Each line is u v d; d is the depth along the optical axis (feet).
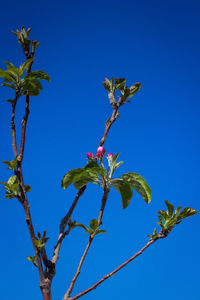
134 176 3.84
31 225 3.70
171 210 3.81
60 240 3.85
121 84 4.05
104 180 3.86
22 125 3.81
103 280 3.75
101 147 3.95
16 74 3.83
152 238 3.80
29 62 3.82
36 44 3.88
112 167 3.90
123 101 4.04
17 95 3.82
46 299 3.69
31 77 3.83
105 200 3.86
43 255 3.74
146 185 3.84
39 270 3.71
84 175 3.85
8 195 3.67
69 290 3.73
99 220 3.83
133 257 3.78
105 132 4.00
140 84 4.06
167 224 3.77
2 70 3.78
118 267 3.77
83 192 3.91
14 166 3.72
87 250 3.79
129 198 3.98
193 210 3.80
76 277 3.75
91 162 3.82
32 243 3.71
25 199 3.71
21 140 3.79
